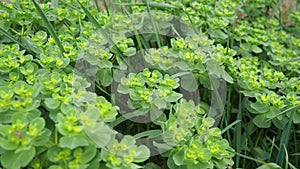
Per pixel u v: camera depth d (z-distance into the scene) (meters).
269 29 0.47
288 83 0.38
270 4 0.52
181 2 0.46
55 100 0.26
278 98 0.34
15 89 0.27
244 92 0.35
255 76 0.37
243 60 0.39
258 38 0.43
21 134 0.23
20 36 0.35
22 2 0.37
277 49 0.43
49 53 0.33
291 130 0.37
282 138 0.34
